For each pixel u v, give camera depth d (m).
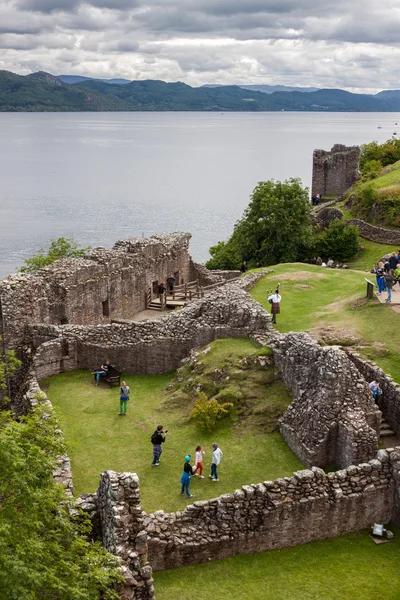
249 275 53.88
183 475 26.27
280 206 74.81
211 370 35.12
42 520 17.77
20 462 16.23
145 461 29.59
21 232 163.12
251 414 31.86
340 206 91.88
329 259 72.38
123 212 195.88
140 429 32.94
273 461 28.69
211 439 30.92
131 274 54.34
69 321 46.78
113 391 38.38
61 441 19.36
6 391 42.69
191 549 22.70
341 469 27.09
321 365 29.59
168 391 37.06
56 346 40.88
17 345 42.47
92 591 17.05
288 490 23.80
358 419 27.39
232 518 23.20
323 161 108.94
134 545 19.80
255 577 22.36
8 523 15.80
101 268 50.38
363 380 28.73
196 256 134.25
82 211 198.25
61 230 166.25
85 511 21.98
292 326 40.47
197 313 41.34
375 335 36.62
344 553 23.73
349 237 73.06
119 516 19.48
